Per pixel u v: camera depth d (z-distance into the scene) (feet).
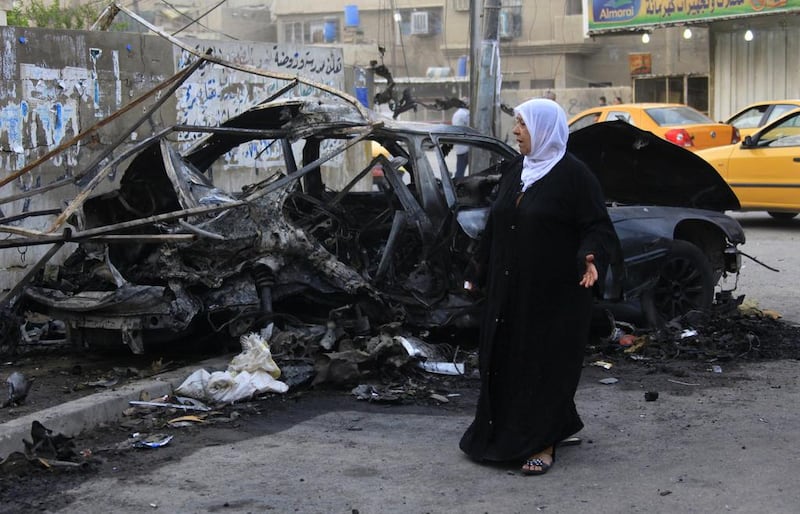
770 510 13.93
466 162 58.95
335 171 46.68
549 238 15.47
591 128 25.70
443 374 21.81
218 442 17.40
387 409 19.57
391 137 23.86
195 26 130.72
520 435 15.57
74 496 14.69
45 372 22.22
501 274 15.65
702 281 26.35
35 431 16.28
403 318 23.09
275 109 24.68
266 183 24.98
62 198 31.55
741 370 22.48
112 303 20.68
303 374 20.81
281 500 14.53
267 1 154.20
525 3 140.36
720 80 87.30
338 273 22.67
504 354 15.74
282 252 22.03
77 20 64.80
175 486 15.15
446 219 23.26
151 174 23.82
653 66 129.59
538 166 15.70
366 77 52.34
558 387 15.57
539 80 140.97
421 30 148.36
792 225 49.96
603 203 15.55
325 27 150.30
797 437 17.43
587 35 89.92
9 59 29.91
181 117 37.96
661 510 13.98
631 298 25.13
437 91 129.70
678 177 27.94
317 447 17.10
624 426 18.25
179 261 21.22
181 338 22.89
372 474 15.69
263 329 21.89
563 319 15.57
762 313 27.66
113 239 19.56
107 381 20.95
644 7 85.15
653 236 25.55
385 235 25.26
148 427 18.21
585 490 14.84
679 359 23.47
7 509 14.14
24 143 30.37
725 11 79.87
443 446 17.12
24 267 29.63
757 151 46.70
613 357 23.62
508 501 14.43
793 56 81.87
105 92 33.73
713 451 16.67
